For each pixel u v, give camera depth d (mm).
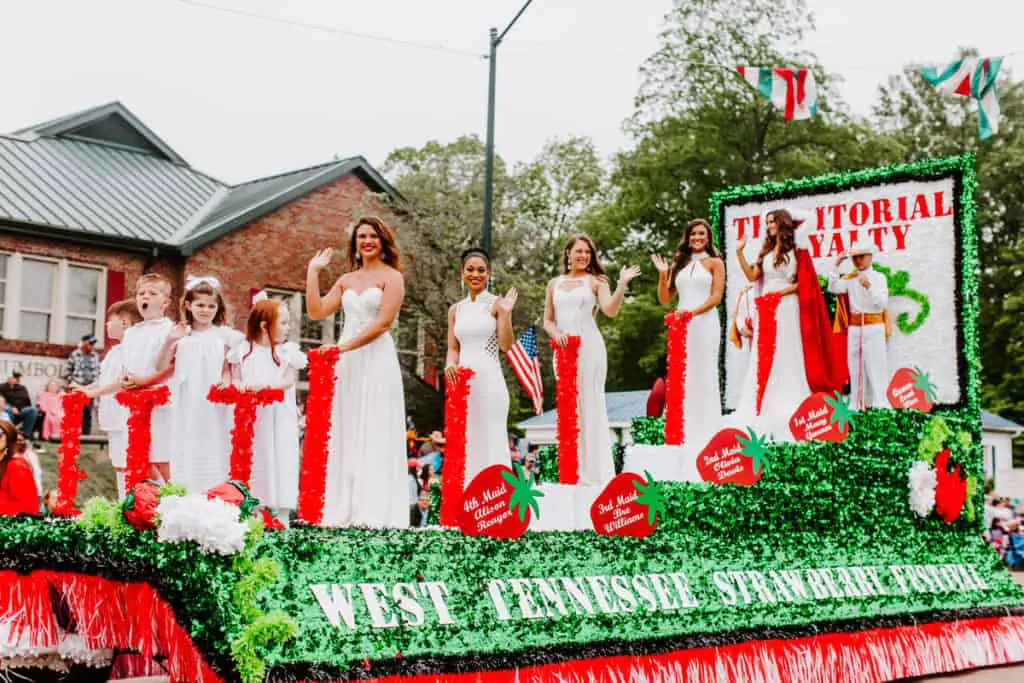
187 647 5723
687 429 11328
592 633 7383
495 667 6617
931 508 11375
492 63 19203
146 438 7641
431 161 32125
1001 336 42875
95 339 22609
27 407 19562
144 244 25391
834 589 9672
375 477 8180
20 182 25469
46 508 11016
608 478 9688
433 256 28656
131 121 29047
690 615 8172
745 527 9461
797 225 11781
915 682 9953
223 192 29984
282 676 5676
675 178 36438
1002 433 35844
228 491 6066
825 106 35500
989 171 44844
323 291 27875
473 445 9133
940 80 13938
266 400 7660
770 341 11484
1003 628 11172
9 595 6641
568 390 9148
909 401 12391
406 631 6359
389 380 8344
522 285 30016
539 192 40750
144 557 5820
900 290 13297
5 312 23984
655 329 36781
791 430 10719
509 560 7297
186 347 8258
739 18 35656
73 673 6945
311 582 6121
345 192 28547
